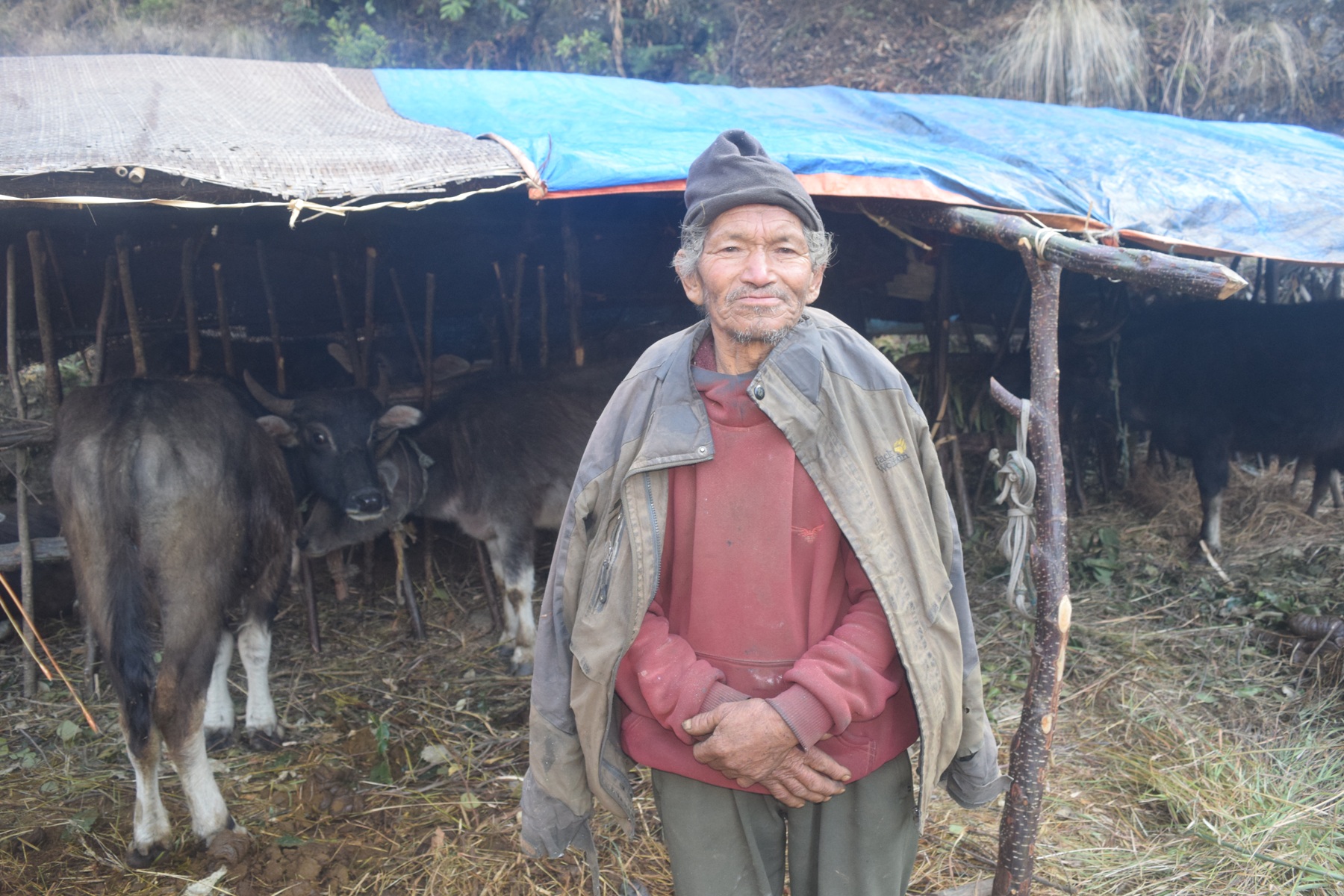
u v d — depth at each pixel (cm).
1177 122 534
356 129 339
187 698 283
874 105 507
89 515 277
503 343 541
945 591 170
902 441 169
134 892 273
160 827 286
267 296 437
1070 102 811
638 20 910
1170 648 425
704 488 164
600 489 173
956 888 249
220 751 352
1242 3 843
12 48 819
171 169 255
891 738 172
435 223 460
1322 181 395
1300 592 472
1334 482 592
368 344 449
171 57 423
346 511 393
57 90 353
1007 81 845
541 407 455
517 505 441
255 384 402
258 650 355
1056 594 209
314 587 516
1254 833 292
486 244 498
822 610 168
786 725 155
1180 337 530
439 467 445
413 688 410
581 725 174
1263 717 363
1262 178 388
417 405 469
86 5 854
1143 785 321
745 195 155
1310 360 502
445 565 541
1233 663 407
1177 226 361
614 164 310
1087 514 596
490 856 288
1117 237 344
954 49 904
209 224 404
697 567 166
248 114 343
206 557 291
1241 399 514
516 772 337
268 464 329
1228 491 623
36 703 386
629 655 170
